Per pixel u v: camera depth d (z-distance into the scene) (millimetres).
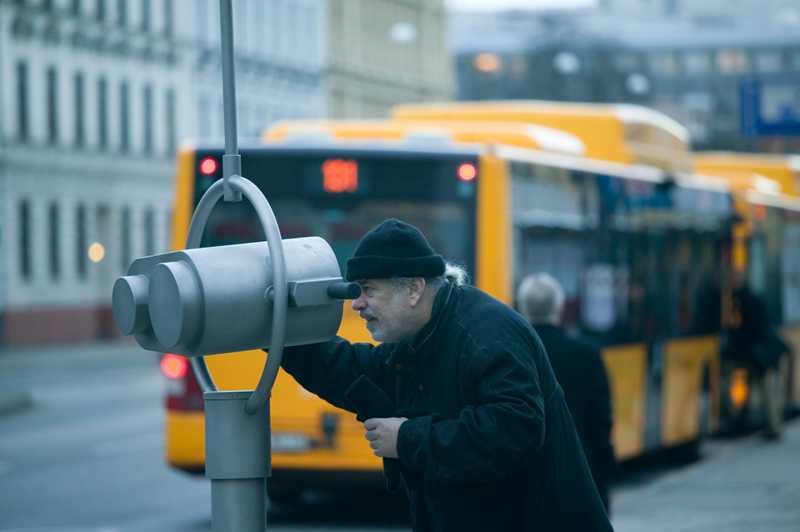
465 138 20734
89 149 82500
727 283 29094
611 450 12508
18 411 38844
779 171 39219
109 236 84375
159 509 20797
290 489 19641
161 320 6102
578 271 20891
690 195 26688
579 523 6738
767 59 191750
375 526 18953
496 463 6402
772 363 29359
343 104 110000
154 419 36188
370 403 6793
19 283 76438
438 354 6688
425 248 6660
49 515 20234
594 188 21797
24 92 77562
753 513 18594
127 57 86312
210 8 95188
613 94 132875
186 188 18938
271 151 18969
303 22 105250
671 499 20188
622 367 22422
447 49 124500
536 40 139625
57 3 79375
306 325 6301
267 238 6164
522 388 6465
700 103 192125
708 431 27250
